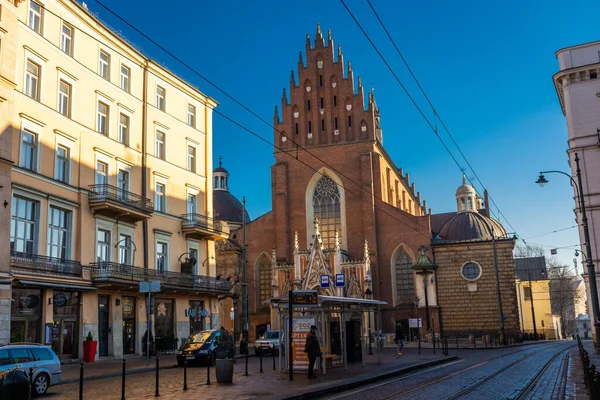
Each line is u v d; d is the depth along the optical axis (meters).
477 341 60.09
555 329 102.06
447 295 64.00
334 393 18.97
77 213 34.41
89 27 36.91
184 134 46.25
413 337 63.53
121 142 39.28
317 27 74.31
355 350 31.06
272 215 70.75
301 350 25.89
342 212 69.12
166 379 23.81
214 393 18.42
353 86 71.94
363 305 30.05
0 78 28.64
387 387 20.23
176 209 44.22
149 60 42.47
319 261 63.62
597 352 32.44
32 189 30.81
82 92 35.91
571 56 47.12
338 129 71.31
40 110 32.16
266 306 68.12
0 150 28.30
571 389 18.12
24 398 11.98
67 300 32.28
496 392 18.08
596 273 43.75
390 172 78.56
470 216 69.88
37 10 32.84
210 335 32.53
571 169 46.47
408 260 66.56
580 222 45.03
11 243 29.48
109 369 27.80
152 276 38.38
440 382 21.44
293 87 73.62
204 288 43.78
